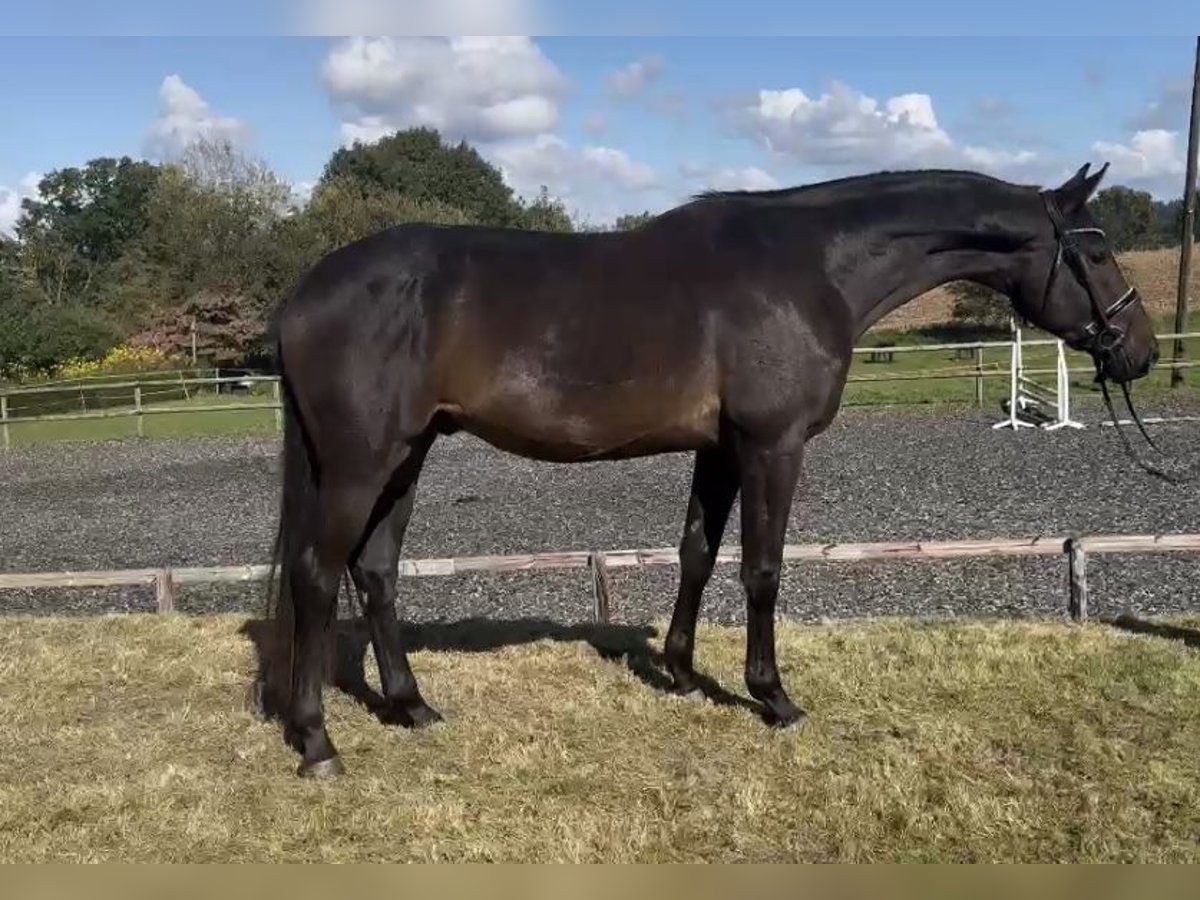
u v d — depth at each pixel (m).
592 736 4.06
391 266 3.61
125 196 64.19
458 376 3.65
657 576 7.27
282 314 3.69
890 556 5.75
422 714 4.24
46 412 24.14
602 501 10.46
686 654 4.41
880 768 3.66
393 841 3.30
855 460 12.34
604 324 3.64
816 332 3.76
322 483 3.69
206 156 37.84
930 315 35.41
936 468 11.45
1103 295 4.08
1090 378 20.05
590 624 5.75
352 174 56.88
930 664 4.69
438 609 6.55
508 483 11.99
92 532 9.91
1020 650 4.82
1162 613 5.74
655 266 3.74
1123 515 8.43
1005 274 4.12
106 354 35.50
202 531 9.75
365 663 5.03
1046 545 5.56
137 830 3.37
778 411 3.72
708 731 4.06
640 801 3.51
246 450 16.61
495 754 3.91
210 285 34.31
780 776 3.67
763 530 3.84
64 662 5.02
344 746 4.04
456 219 40.38
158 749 4.01
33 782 3.73
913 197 4.00
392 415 3.62
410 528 9.41
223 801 3.57
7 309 34.72
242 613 6.23
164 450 17.03
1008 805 3.38
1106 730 3.95
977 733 3.95
